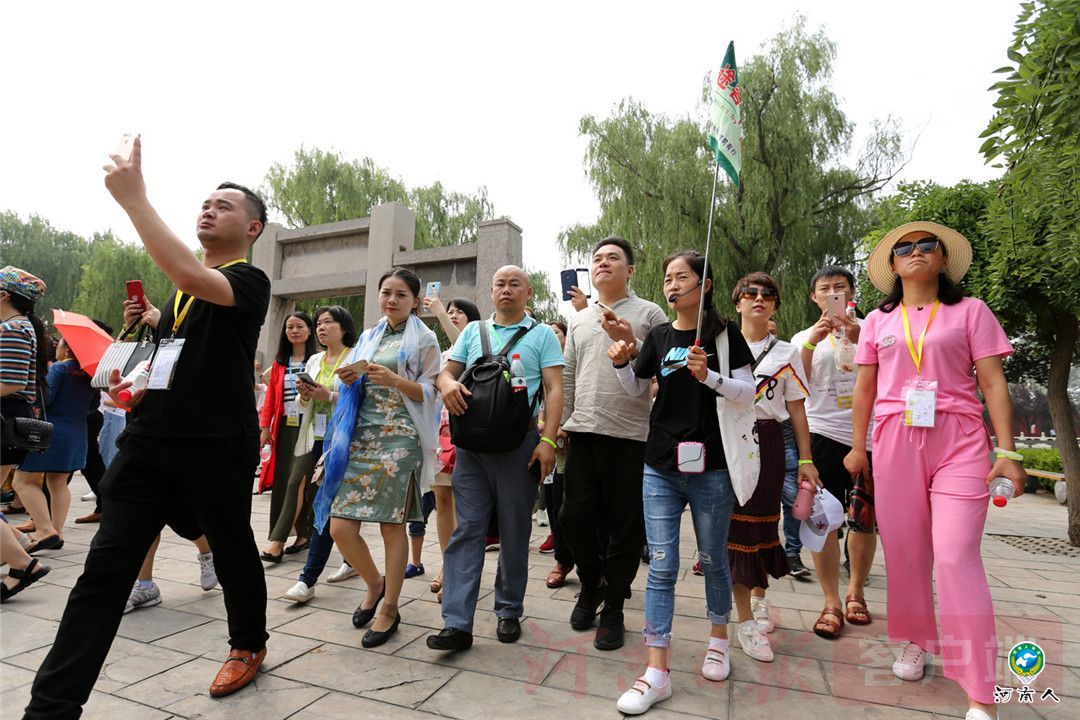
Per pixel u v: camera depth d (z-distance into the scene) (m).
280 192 19.28
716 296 12.62
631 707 2.05
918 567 2.30
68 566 3.81
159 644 2.62
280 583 3.60
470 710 2.08
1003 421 2.10
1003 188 3.82
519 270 3.04
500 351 2.89
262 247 10.69
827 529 2.64
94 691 2.17
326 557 3.31
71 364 4.18
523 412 2.64
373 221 9.84
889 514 2.34
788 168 12.89
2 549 3.05
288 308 10.86
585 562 2.92
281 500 4.33
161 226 1.83
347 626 2.89
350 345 4.35
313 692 2.20
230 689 2.17
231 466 2.13
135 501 2.00
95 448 5.16
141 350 2.25
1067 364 5.88
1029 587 3.84
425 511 3.85
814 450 3.47
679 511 2.38
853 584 3.11
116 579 1.89
